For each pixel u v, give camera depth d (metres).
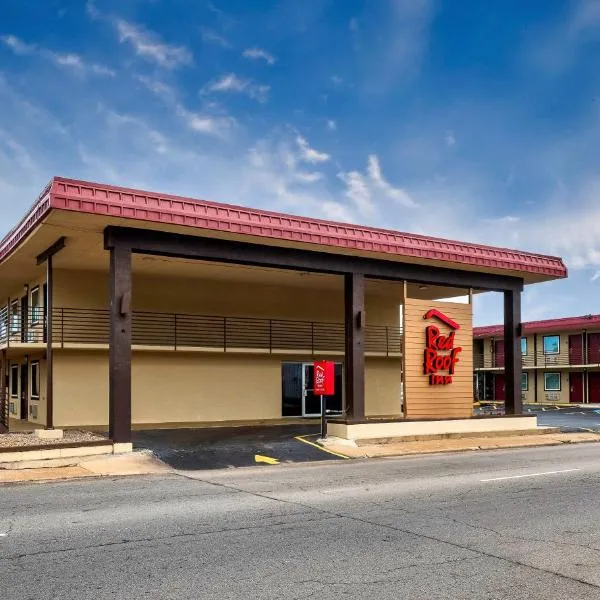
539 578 5.83
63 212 13.23
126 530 7.43
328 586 5.55
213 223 14.85
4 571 5.89
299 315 24.55
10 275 21.30
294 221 16.30
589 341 43.78
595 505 9.17
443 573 5.95
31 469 12.47
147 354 20.75
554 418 29.50
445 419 19.12
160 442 16.08
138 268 20.12
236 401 22.14
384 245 17.66
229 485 10.85
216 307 22.73
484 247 20.03
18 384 24.14
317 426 21.28
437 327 19.78
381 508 8.84
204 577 5.76
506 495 9.94
